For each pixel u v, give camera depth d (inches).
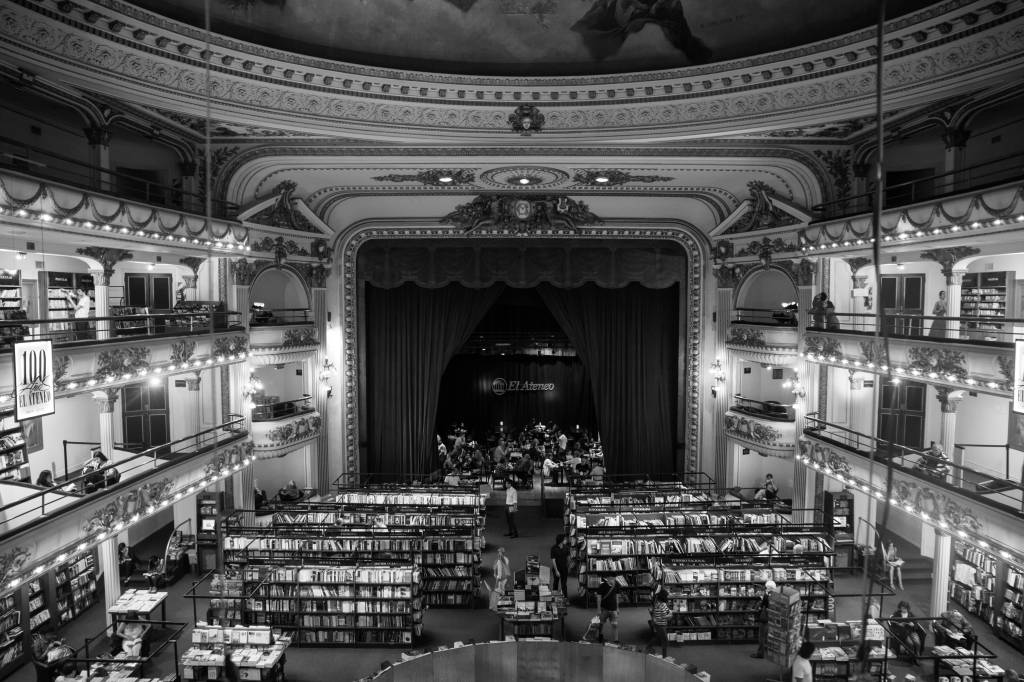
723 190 843.4
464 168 751.1
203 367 638.5
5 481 503.2
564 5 574.9
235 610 548.7
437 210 916.0
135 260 647.1
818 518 738.8
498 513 903.1
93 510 474.3
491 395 1171.3
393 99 614.9
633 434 999.0
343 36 577.0
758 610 554.9
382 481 981.2
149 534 797.9
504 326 1120.8
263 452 770.2
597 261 943.0
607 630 555.8
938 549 554.6
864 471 608.1
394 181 810.2
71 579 587.2
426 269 940.0
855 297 730.2
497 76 610.5
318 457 880.9
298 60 567.5
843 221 641.0
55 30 449.7
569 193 876.6
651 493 768.3
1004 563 570.3
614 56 601.3
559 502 893.8
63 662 462.9
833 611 559.5
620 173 776.9
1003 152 563.2
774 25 546.9
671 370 994.1
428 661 462.9
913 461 581.6
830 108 553.9
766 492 808.3
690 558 585.3
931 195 661.3
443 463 1065.5
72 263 664.4
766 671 509.0
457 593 625.3
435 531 637.3
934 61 489.4
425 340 983.0
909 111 561.3
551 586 584.4
